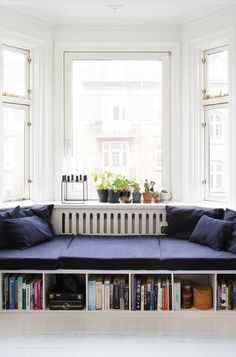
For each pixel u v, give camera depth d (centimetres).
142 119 430
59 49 417
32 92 413
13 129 406
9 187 406
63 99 423
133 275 310
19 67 409
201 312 307
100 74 429
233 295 307
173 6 370
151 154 431
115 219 387
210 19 389
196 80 412
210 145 416
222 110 403
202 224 349
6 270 304
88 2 339
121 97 429
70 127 425
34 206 385
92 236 377
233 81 373
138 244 344
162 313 308
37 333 276
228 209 352
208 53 412
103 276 326
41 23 404
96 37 415
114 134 430
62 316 307
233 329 283
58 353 247
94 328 285
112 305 311
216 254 310
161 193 416
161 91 427
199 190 416
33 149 414
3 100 389
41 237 347
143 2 339
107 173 415
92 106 429
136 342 262
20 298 311
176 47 416
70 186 428
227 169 400
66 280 320
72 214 388
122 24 412
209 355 244
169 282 311
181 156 421
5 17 377
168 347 255
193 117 412
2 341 264
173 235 370
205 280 352
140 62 427
